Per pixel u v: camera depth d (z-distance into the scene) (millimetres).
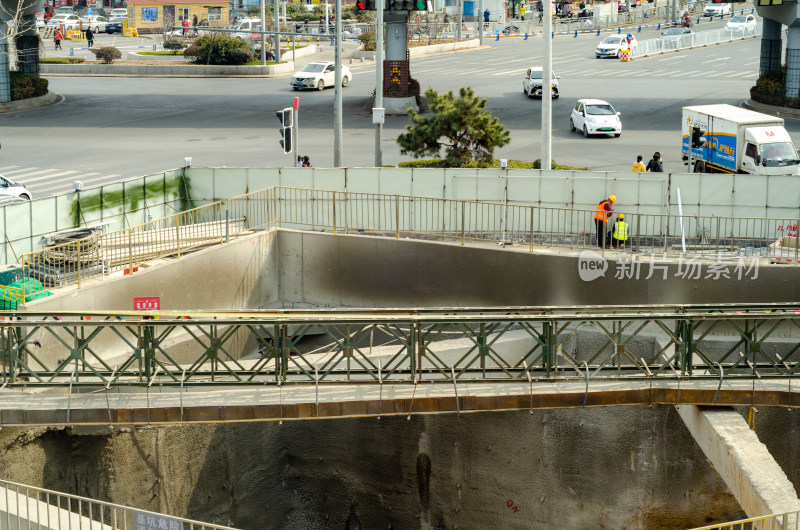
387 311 18500
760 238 28562
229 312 17984
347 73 60656
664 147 42344
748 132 35062
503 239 28109
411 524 24547
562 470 23047
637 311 23766
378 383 17609
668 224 26906
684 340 17812
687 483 22328
